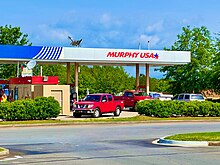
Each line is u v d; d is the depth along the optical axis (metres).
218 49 59.78
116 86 75.25
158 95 62.03
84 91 71.12
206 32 63.97
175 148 18.56
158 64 52.84
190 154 16.58
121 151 17.50
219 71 56.91
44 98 35.28
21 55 44.25
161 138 21.25
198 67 62.62
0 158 15.65
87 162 14.58
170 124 34.34
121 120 35.44
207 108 41.09
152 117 38.59
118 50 47.81
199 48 62.59
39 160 15.07
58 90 40.22
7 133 25.95
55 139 22.42
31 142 20.98
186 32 64.12
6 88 46.53
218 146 19.39
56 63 50.62
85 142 20.98
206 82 61.47
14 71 62.78
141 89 54.47
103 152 17.19
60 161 14.81
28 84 40.94
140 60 48.81
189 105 40.56
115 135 24.67
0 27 63.19
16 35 63.25
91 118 37.44
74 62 48.53
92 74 79.38
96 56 46.94
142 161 14.80
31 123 31.95
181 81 63.53
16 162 14.66
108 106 39.81
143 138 22.95
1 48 43.59
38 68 70.12
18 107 33.84
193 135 21.84
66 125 32.66
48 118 35.78
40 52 44.88
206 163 14.34
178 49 64.38
